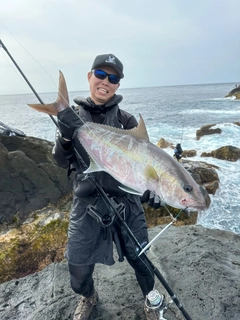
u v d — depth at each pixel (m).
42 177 7.98
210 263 3.57
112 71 2.35
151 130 23.38
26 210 7.48
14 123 29.81
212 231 4.76
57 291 3.32
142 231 2.52
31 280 3.61
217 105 46.44
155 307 2.50
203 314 2.84
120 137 2.26
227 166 12.77
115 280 3.44
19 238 6.24
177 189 2.08
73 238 2.42
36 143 8.76
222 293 3.08
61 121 2.23
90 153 2.29
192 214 7.99
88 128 2.27
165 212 7.77
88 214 2.42
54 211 7.40
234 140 17.83
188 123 27.28
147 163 2.15
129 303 3.05
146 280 2.66
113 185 2.39
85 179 2.35
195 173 10.46
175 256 3.78
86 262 2.40
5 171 7.53
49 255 6.02
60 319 2.84
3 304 3.25
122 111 2.62
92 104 2.46
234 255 3.86
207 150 15.81
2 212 7.27
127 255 2.52
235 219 8.67
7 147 8.54
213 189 9.97
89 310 2.80
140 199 2.57
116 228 2.47
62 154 2.36
